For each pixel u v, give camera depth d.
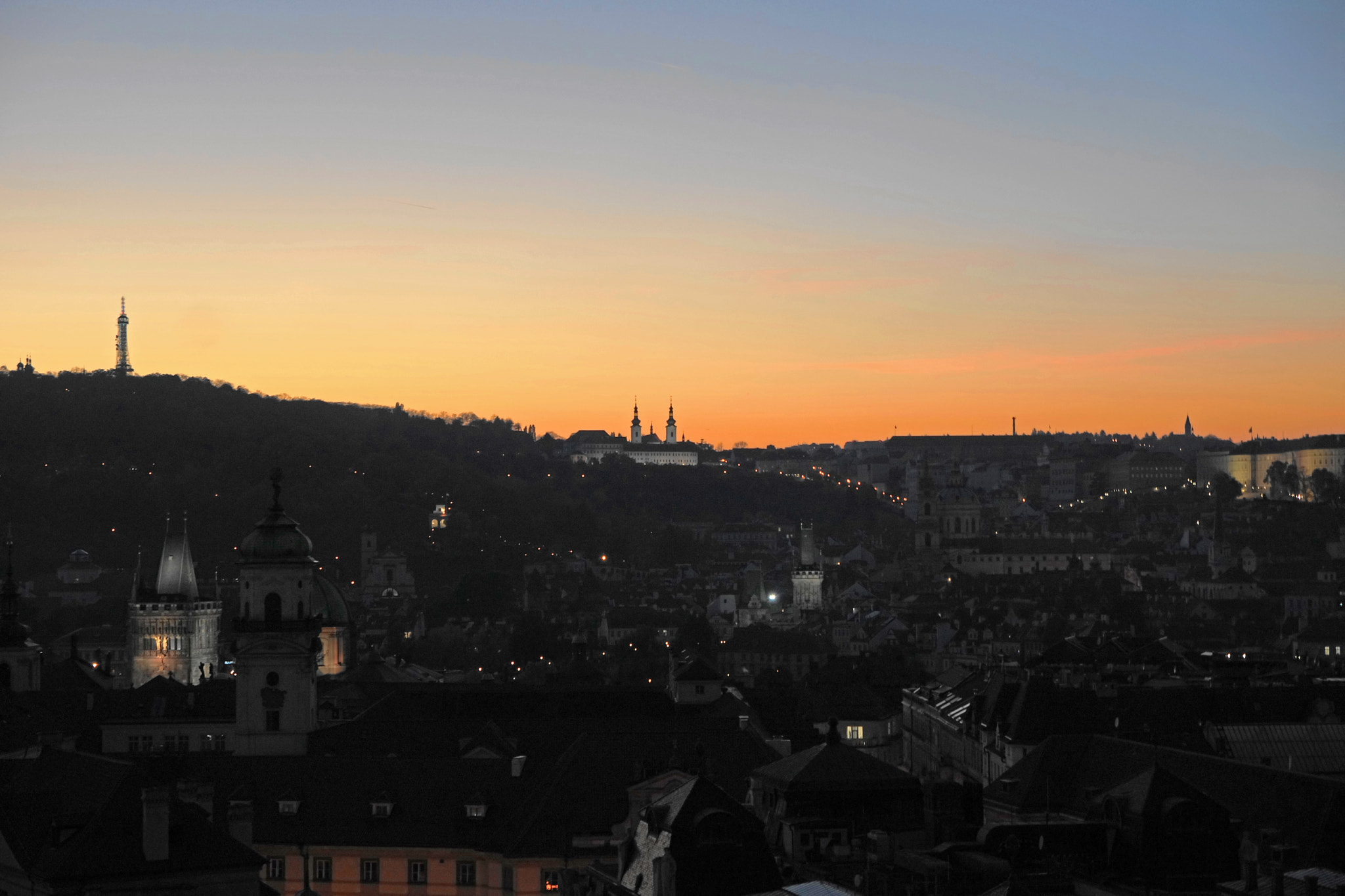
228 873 164.00
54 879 156.88
